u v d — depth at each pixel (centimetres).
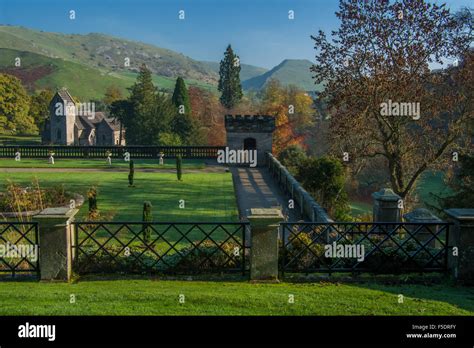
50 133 8038
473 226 840
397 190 2523
